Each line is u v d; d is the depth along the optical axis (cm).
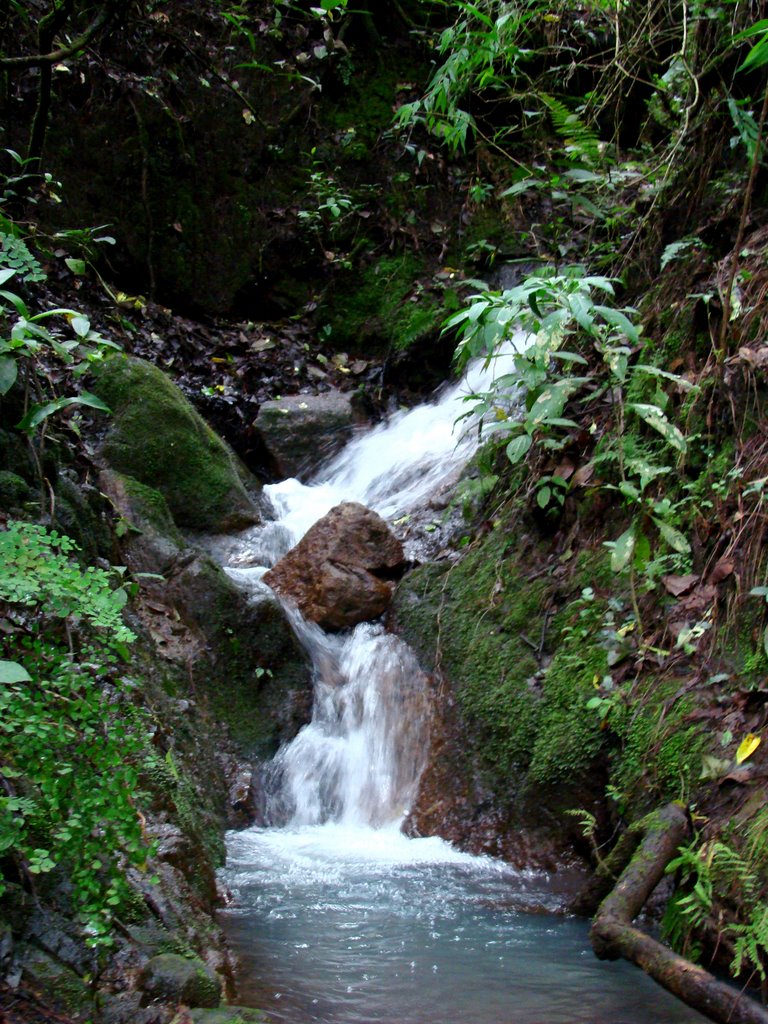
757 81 466
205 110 770
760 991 264
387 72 848
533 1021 250
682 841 304
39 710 216
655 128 664
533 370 393
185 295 752
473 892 351
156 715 376
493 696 426
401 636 494
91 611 230
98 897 220
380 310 774
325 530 532
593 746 375
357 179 814
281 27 820
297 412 683
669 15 531
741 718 330
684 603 382
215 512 583
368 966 283
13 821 208
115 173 721
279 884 355
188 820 338
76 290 666
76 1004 208
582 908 327
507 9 520
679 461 409
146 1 751
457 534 534
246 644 478
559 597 442
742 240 443
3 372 296
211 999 228
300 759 459
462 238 792
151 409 576
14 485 365
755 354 391
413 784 439
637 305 498
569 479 465
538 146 727
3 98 667
